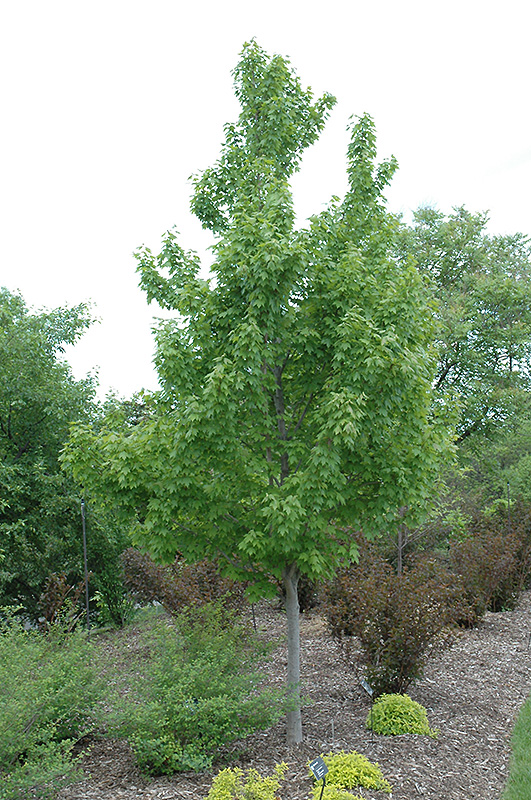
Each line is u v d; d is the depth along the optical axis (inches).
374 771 214.4
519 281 852.6
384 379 231.1
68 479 547.2
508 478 863.7
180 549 258.8
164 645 286.0
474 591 459.5
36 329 598.5
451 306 815.7
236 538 255.0
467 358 803.4
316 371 261.0
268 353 237.8
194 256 271.1
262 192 272.2
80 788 217.8
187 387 240.5
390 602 305.4
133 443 241.9
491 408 821.2
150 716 230.8
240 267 236.5
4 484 516.7
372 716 270.2
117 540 578.9
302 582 517.7
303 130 294.2
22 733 215.5
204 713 233.5
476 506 766.5
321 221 260.8
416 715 266.2
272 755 242.5
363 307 251.9
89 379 620.7
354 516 251.3
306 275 246.1
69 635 303.3
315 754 241.3
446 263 893.2
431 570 373.1
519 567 576.1
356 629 304.7
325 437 231.0
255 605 545.0
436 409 270.1
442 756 239.8
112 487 244.2
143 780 223.9
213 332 255.4
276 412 266.7
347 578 371.9
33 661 266.4
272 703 252.4
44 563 530.6
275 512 219.9
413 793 208.1
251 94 285.4
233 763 236.5
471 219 888.9
